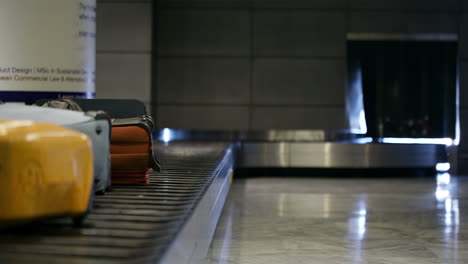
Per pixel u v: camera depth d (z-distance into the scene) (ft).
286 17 42.70
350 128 43.04
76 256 7.34
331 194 29.37
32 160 7.87
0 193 7.76
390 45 42.68
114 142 14.21
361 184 34.83
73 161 8.50
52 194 8.18
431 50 42.63
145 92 40.24
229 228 19.38
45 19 20.72
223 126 43.14
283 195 28.68
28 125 8.23
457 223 20.86
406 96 42.68
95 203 11.50
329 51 42.80
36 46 20.68
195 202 11.63
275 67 42.86
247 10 42.68
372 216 22.26
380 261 14.88
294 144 40.60
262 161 40.63
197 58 42.75
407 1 42.68
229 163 29.07
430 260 15.06
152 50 40.57
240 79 42.96
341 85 42.96
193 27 42.65
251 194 29.01
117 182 14.30
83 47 21.35
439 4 42.75
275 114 43.09
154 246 7.72
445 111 42.68
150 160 14.32
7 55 20.56
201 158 23.63
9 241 8.20
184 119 43.01
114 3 40.01
